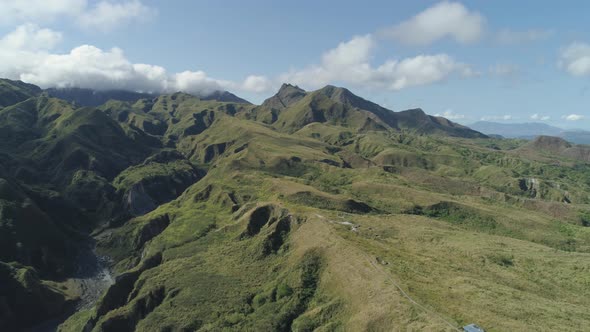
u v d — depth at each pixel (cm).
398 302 7112
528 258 10681
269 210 13300
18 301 13450
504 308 6862
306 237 11125
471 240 11925
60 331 12162
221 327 8756
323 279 9319
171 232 14825
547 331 6078
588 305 8250
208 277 10725
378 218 13812
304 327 8044
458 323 6306
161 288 10625
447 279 8294
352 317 7575
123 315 10238
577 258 11044
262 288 9944
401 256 9494
